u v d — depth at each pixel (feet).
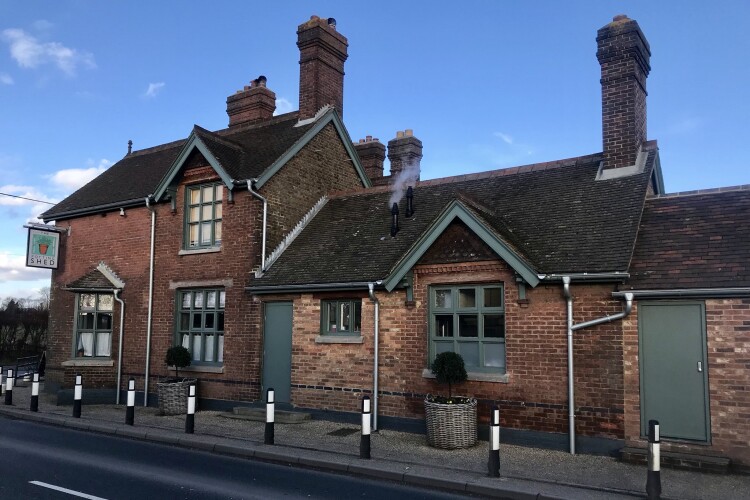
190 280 51.70
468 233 38.58
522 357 35.91
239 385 47.62
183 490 26.14
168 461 32.27
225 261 49.85
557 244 37.04
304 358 44.80
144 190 56.80
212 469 30.58
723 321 30.94
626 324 33.19
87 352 57.16
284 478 29.04
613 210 38.01
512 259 35.45
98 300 57.47
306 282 44.27
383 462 31.27
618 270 32.81
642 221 37.58
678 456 30.27
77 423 43.09
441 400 36.06
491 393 36.81
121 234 57.41
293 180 52.39
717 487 26.94
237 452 34.55
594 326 33.94
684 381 31.60
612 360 33.27
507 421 36.06
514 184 45.68
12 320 129.80
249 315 47.85
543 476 28.71
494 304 37.99
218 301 50.60
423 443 36.19
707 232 34.63
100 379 55.31
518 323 36.24
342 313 44.37
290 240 51.16
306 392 44.42
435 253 39.63
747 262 31.48
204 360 50.78
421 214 46.96
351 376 42.52
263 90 64.95
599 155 44.06
